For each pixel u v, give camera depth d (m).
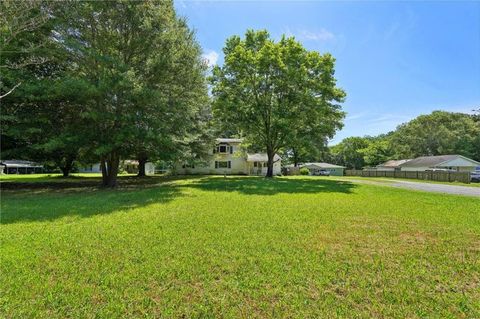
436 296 2.95
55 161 18.25
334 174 49.94
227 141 38.00
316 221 6.44
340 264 3.81
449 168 39.88
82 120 13.70
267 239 4.94
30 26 9.67
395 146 61.16
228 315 2.56
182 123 15.09
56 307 2.64
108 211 7.61
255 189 14.27
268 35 24.33
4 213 7.25
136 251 4.24
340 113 22.36
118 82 12.17
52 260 3.83
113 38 14.36
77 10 12.73
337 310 2.66
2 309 2.58
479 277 3.44
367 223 6.29
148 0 13.89
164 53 14.13
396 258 4.07
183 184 17.58
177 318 2.51
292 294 2.97
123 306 2.68
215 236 5.10
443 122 55.62
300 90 21.98
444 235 5.32
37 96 11.97
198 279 3.30
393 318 2.55
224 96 23.55
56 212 7.43
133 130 13.10
